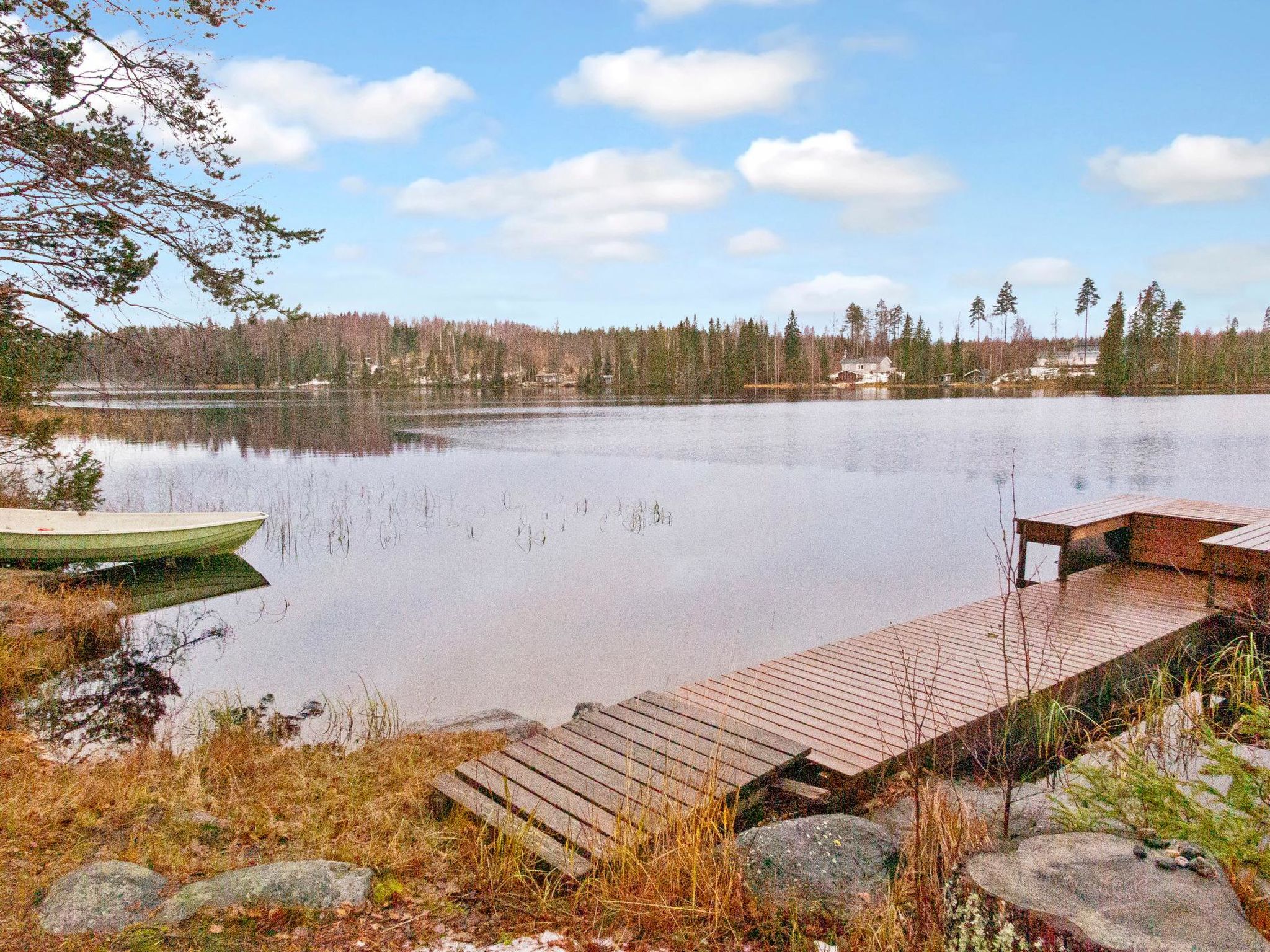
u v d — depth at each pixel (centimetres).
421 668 806
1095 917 216
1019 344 11756
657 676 784
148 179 796
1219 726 529
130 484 2102
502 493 1978
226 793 452
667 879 328
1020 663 648
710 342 10525
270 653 855
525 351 13275
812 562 1269
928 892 304
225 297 836
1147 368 8381
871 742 500
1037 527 948
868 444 3038
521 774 429
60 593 991
